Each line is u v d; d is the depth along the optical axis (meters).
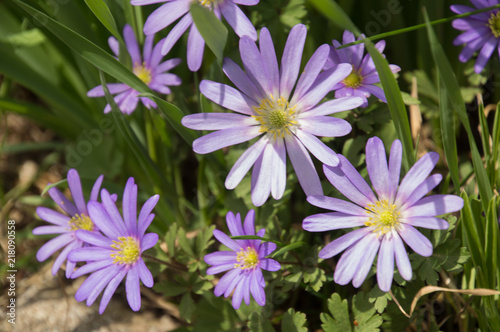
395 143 0.21
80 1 0.26
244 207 0.25
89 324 0.26
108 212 0.22
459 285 0.24
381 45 0.23
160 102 0.23
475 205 0.21
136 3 0.22
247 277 0.22
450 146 0.22
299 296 0.26
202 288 0.23
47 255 0.24
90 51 0.23
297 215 0.26
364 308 0.22
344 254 0.21
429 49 0.26
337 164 0.21
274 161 0.21
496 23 0.23
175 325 0.26
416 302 0.22
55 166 0.31
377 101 0.23
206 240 0.24
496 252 0.21
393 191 0.21
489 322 0.22
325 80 0.21
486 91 0.27
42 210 0.24
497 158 0.23
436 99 0.26
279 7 0.24
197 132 0.24
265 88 0.22
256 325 0.23
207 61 0.26
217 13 0.22
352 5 0.26
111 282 0.22
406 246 0.22
